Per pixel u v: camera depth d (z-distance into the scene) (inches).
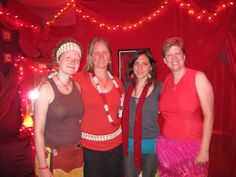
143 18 211.5
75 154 98.1
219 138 194.4
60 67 95.7
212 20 188.4
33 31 206.1
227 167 172.4
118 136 114.5
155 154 113.6
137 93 117.9
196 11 193.2
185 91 98.6
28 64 198.8
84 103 108.9
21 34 195.6
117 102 114.3
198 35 194.1
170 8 204.8
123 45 219.3
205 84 96.6
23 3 194.1
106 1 218.7
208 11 189.3
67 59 94.3
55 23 223.5
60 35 224.2
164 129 105.0
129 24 215.5
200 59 194.2
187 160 99.3
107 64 117.0
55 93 92.9
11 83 185.0
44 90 91.4
